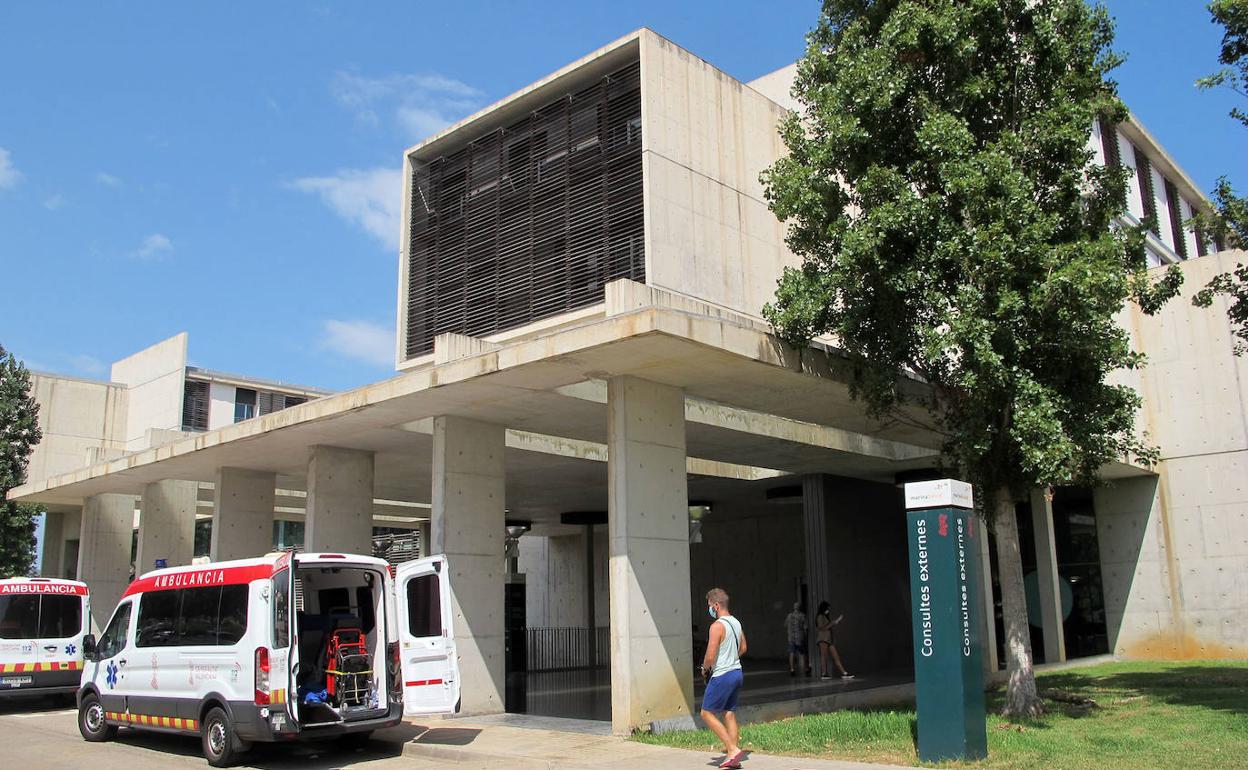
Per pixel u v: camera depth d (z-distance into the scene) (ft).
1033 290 39.91
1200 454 81.82
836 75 44.98
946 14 42.32
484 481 55.26
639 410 45.75
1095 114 44.45
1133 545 84.74
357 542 64.03
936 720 32.78
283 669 36.47
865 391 45.68
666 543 45.73
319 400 54.54
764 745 37.11
